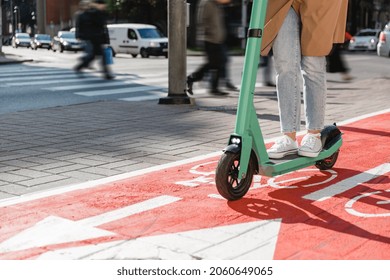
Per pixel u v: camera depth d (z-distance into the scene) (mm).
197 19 11469
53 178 4773
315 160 4316
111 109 9352
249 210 3754
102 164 5293
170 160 5477
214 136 6781
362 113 8664
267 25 3980
